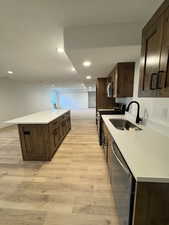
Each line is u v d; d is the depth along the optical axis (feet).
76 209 4.84
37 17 4.67
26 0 3.84
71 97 43.62
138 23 5.17
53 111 13.67
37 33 5.83
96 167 7.61
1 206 5.05
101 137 10.64
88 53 6.19
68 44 5.55
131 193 2.72
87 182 6.31
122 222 3.45
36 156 8.53
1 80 16.96
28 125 8.21
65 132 13.43
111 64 8.60
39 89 26.02
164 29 2.92
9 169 7.59
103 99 15.74
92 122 20.67
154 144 3.87
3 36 6.06
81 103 43.78
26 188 5.99
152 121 5.59
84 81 20.45
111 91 11.31
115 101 15.31
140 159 2.96
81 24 5.23
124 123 8.07
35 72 14.40
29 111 23.13
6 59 9.61
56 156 9.07
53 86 30.48
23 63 10.75
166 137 4.50
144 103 6.47
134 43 5.26
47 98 29.60
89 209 4.84
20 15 4.54
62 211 4.77
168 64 2.84
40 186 6.10
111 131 5.27
